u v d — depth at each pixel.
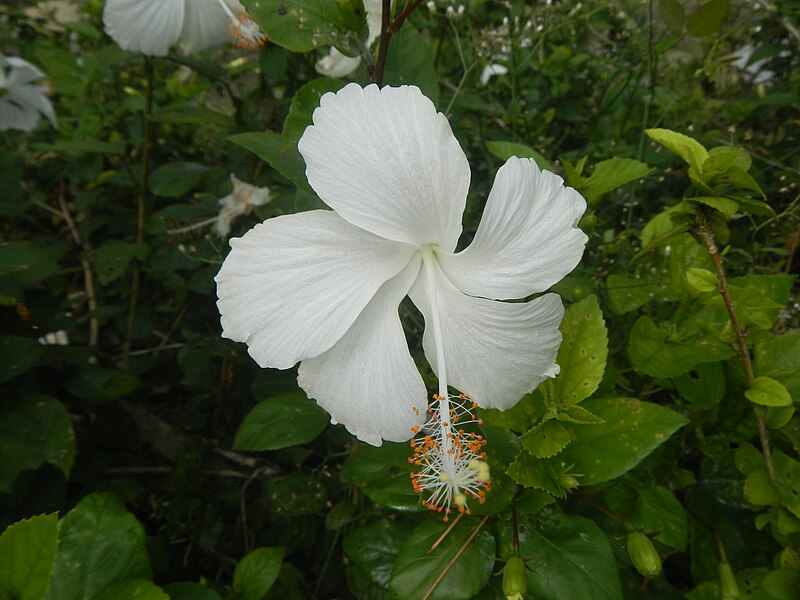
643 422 0.18
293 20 0.18
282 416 0.24
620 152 0.32
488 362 0.17
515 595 0.16
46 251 0.29
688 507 0.22
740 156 0.20
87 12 0.43
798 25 0.33
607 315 0.25
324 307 0.16
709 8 0.24
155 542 0.26
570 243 0.16
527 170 0.16
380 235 0.16
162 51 0.31
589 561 0.17
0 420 0.24
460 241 0.29
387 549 0.21
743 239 0.28
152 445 0.34
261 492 0.32
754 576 0.19
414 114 0.15
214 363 0.35
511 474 0.17
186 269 0.36
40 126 0.43
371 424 0.17
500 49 0.32
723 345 0.20
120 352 0.39
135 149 0.39
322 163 0.15
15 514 0.26
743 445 0.20
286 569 0.27
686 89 0.36
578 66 0.38
